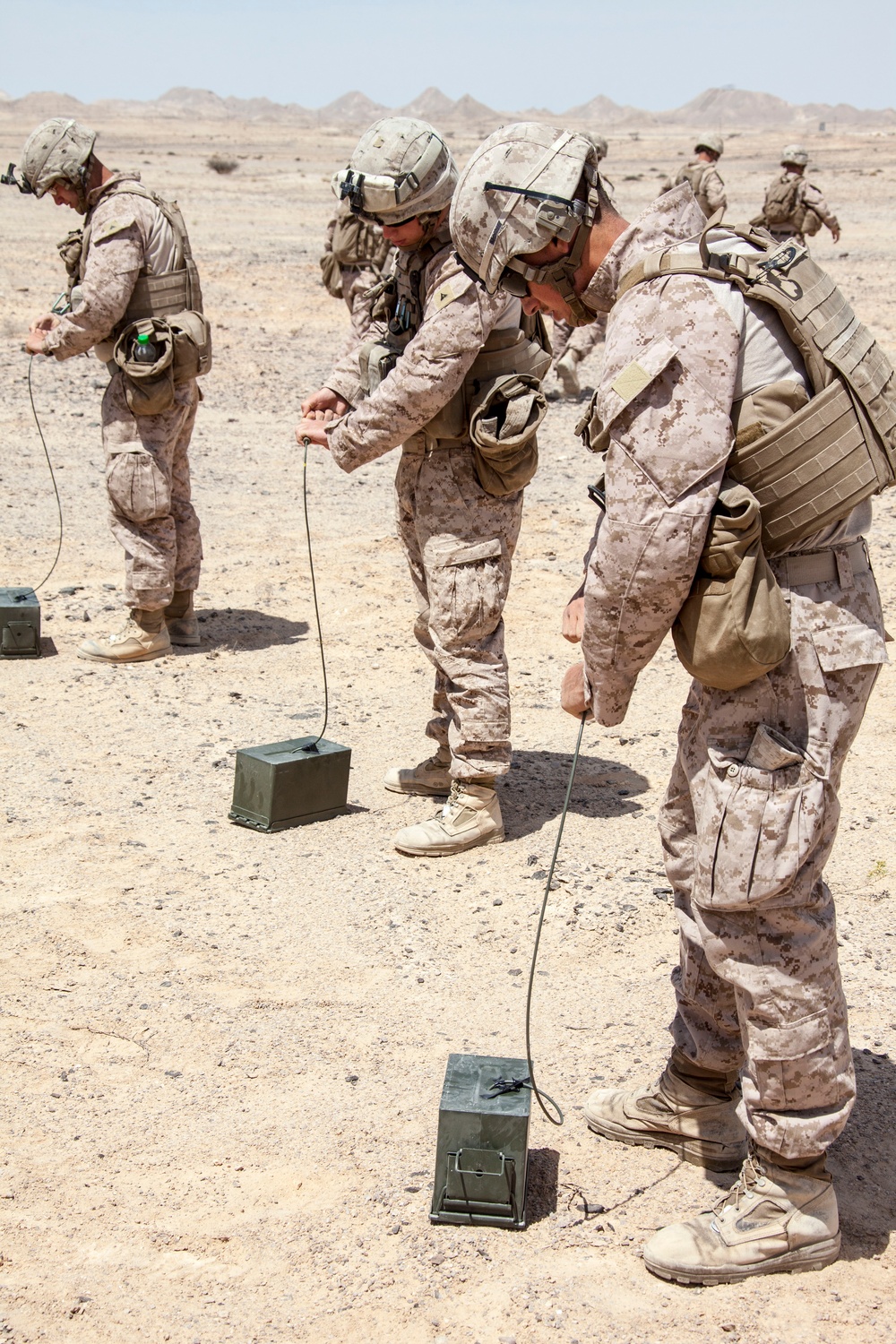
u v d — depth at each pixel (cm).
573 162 238
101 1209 271
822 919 242
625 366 227
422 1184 279
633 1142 293
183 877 418
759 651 224
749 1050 245
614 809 478
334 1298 247
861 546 242
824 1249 251
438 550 425
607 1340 235
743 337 227
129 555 600
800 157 1295
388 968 367
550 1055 325
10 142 6906
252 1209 272
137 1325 241
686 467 223
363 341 441
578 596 260
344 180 391
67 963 366
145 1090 311
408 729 549
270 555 791
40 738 525
